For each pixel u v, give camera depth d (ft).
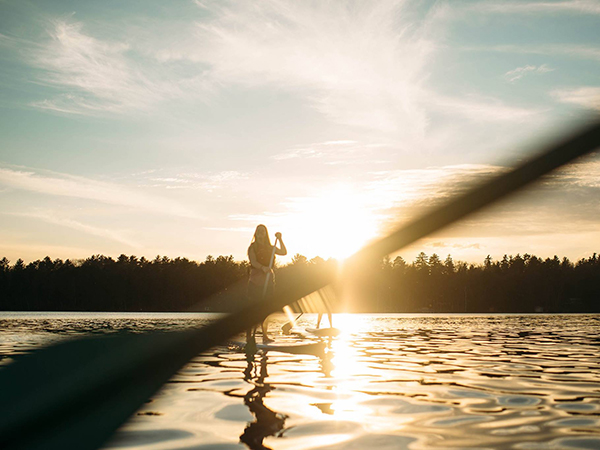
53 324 50.03
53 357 13.55
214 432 8.29
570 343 26.27
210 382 12.89
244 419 9.13
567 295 268.21
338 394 11.35
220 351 20.93
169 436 8.09
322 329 35.50
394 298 260.21
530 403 10.39
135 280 291.99
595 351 21.68
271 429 8.46
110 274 292.61
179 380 13.12
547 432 8.18
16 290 290.97
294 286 25.31
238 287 289.53
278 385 12.50
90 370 12.25
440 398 10.90
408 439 7.82
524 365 16.53
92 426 8.64
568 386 12.40
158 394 11.21
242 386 12.34
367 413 9.53
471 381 13.16
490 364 16.76
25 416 9.07
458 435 8.03
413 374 14.39
